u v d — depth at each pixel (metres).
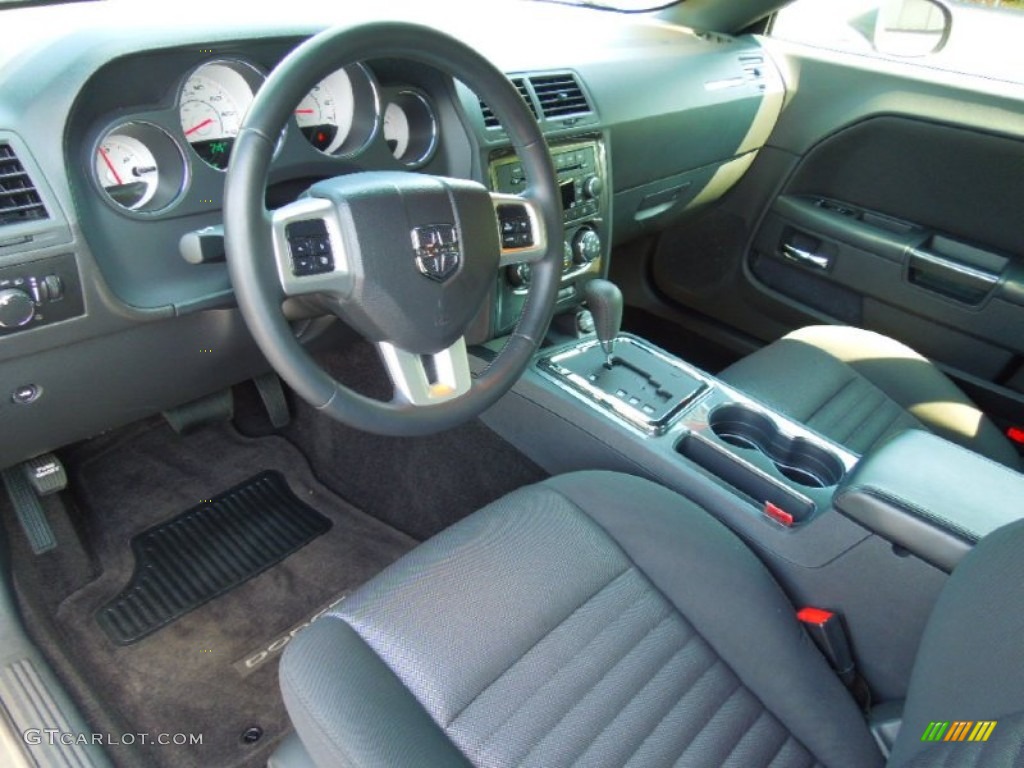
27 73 0.92
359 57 0.90
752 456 1.23
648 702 0.87
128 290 1.02
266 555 1.53
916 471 0.96
